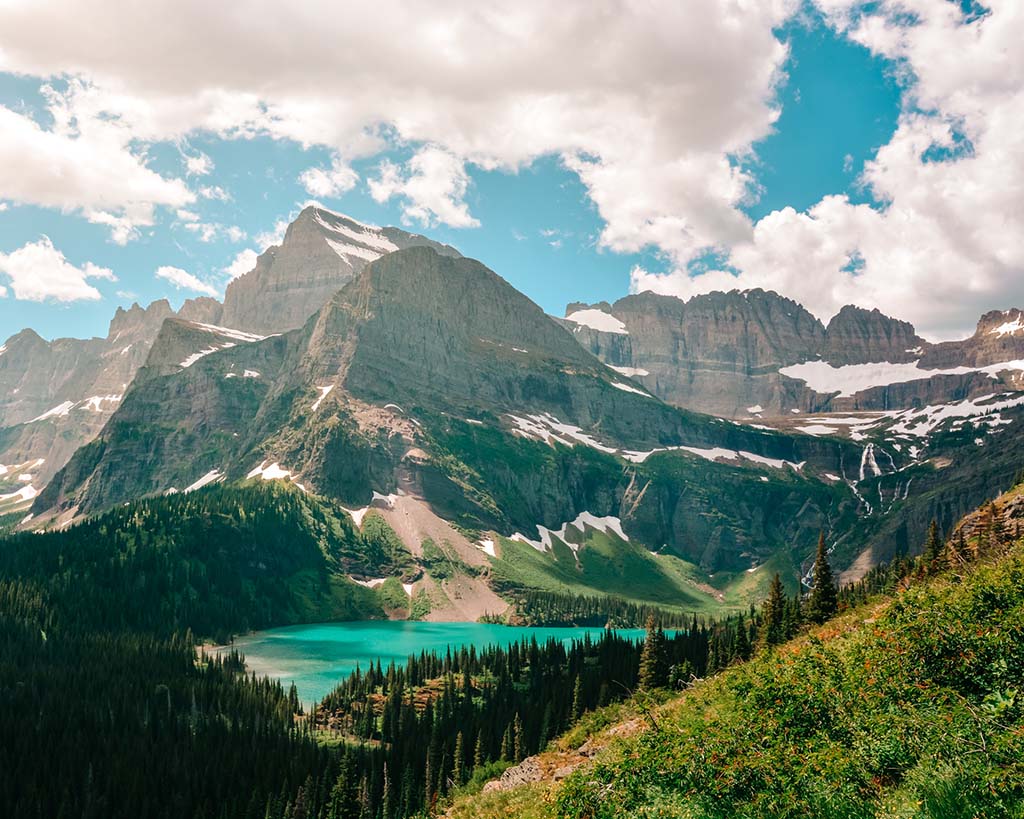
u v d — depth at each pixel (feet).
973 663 77.61
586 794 92.07
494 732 381.81
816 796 68.18
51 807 345.31
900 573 281.54
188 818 351.87
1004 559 112.88
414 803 323.78
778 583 311.06
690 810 78.13
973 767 58.54
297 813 332.39
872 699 80.89
